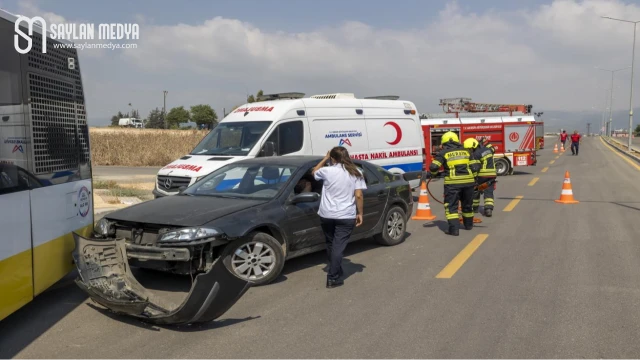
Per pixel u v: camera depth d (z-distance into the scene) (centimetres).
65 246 570
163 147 2981
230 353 436
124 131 3325
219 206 629
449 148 940
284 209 655
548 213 1176
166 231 572
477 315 519
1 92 448
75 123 607
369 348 443
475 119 2292
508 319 507
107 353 438
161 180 988
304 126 1103
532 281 635
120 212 632
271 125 1055
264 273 628
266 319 516
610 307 539
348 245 853
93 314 534
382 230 823
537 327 485
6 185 448
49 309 549
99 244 583
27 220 484
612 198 1442
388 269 700
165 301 543
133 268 699
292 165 718
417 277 659
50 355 435
